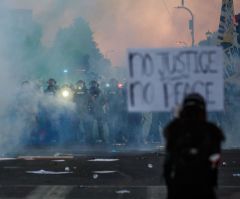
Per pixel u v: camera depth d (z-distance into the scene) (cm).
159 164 3172
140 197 2330
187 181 1374
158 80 1631
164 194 2378
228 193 2389
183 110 1420
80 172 2927
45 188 2520
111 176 2803
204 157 1372
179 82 1628
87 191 2450
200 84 1627
